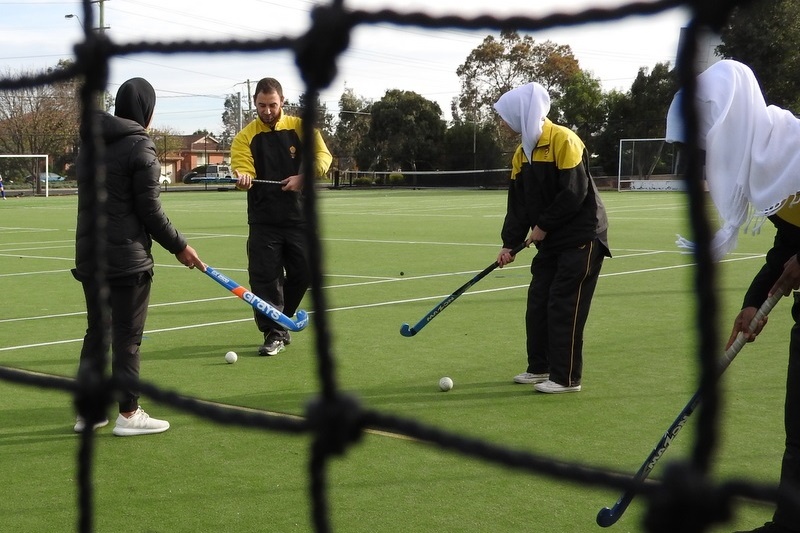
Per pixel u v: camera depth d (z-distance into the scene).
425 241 14.57
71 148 39.66
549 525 3.14
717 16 1.16
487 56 42.94
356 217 21.03
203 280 9.91
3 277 10.29
